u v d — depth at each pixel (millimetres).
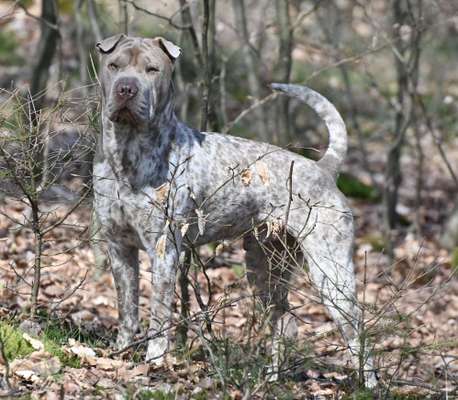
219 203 9242
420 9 15852
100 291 11992
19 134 8781
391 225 17828
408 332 8750
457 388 9016
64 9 24078
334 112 10039
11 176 8984
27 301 10547
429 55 24875
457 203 17391
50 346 8711
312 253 9508
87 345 9242
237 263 13625
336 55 17234
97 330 10352
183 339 9539
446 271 15852
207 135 9398
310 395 8789
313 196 9539
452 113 24984
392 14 16625
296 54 25406
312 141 21688
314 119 22125
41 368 8172
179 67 14648
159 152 8766
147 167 8695
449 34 23594
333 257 9500
